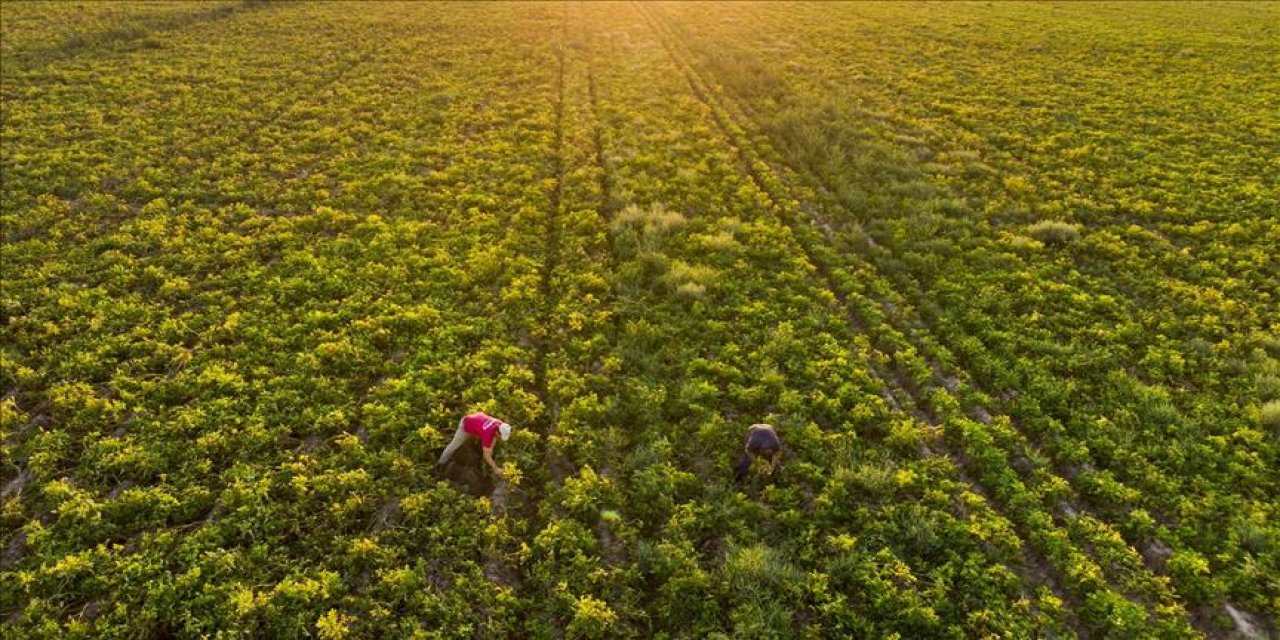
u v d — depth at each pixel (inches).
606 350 732.0
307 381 673.6
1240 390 660.1
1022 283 836.6
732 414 653.9
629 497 572.1
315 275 839.1
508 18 2257.6
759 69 1702.8
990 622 468.1
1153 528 534.3
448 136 1273.4
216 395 655.8
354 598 482.0
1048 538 524.4
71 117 1285.7
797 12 2406.5
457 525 536.7
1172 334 743.1
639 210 994.1
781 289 836.6
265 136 1243.2
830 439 615.2
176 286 805.2
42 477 565.6
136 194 1027.9
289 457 590.9
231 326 738.8
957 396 675.4
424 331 754.2
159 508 538.6
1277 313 762.2
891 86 1555.1
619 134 1307.8
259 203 1024.2
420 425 627.5
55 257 862.5
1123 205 995.3
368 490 563.8
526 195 1050.7
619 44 2014.0
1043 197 1042.7
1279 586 482.6
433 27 2078.0
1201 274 838.5
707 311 789.2
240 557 505.0
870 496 566.9
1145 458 589.9
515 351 722.8
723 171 1154.7
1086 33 1919.3
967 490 568.7
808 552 519.5
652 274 861.2
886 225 971.3
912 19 2199.8
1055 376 692.1
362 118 1353.3
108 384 666.8
